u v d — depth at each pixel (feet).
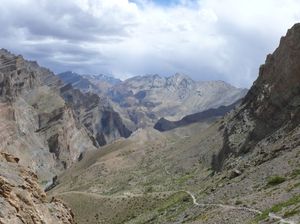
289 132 592.60
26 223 240.94
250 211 339.16
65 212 306.35
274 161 479.00
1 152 308.40
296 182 365.20
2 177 260.62
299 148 478.18
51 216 281.13
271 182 409.49
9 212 232.12
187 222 446.19
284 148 522.06
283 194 345.10
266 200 349.41
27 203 259.19
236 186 474.08
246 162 610.65
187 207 540.52
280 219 279.90
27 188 277.64
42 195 299.99
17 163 307.17
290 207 296.92
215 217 373.61
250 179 469.57
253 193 409.08
